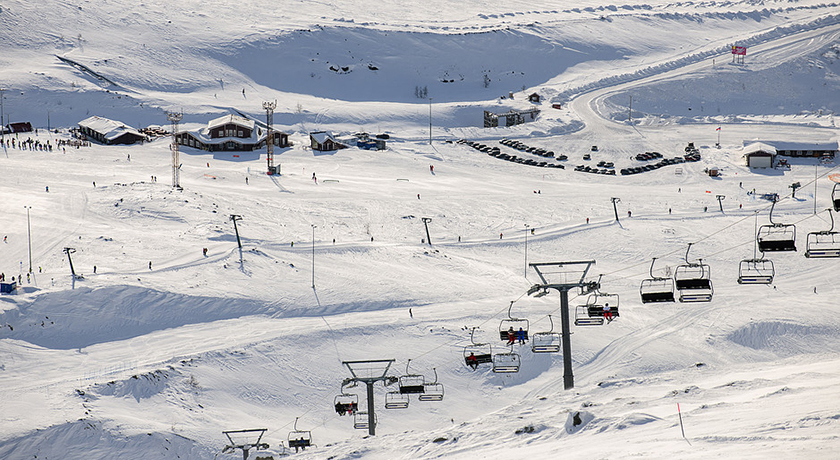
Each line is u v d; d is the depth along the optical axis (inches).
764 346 4222.4
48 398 3526.1
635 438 1684.3
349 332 4340.6
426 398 2709.2
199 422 3511.3
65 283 4633.4
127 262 5196.9
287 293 4820.4
